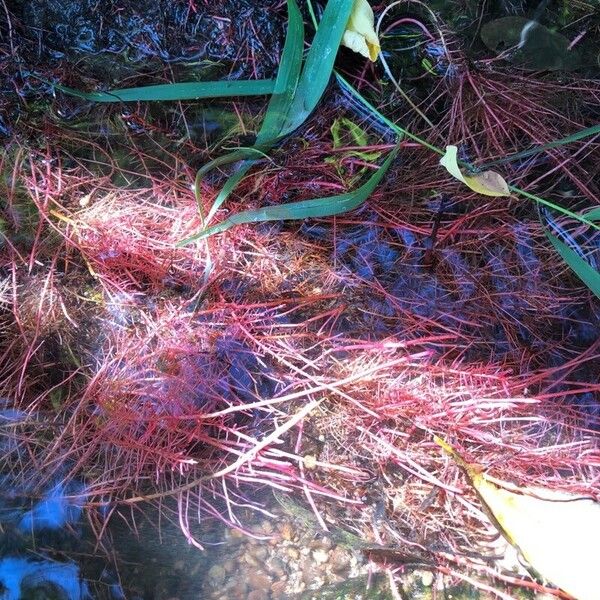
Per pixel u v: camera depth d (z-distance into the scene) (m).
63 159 0.55
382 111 0.58
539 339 0.52
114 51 0.58
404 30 0.60
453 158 0.46
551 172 0.57
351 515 0.46
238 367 0.49
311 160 0.56
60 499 0.44
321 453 0.47
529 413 0.49
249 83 0.52
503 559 0.44
